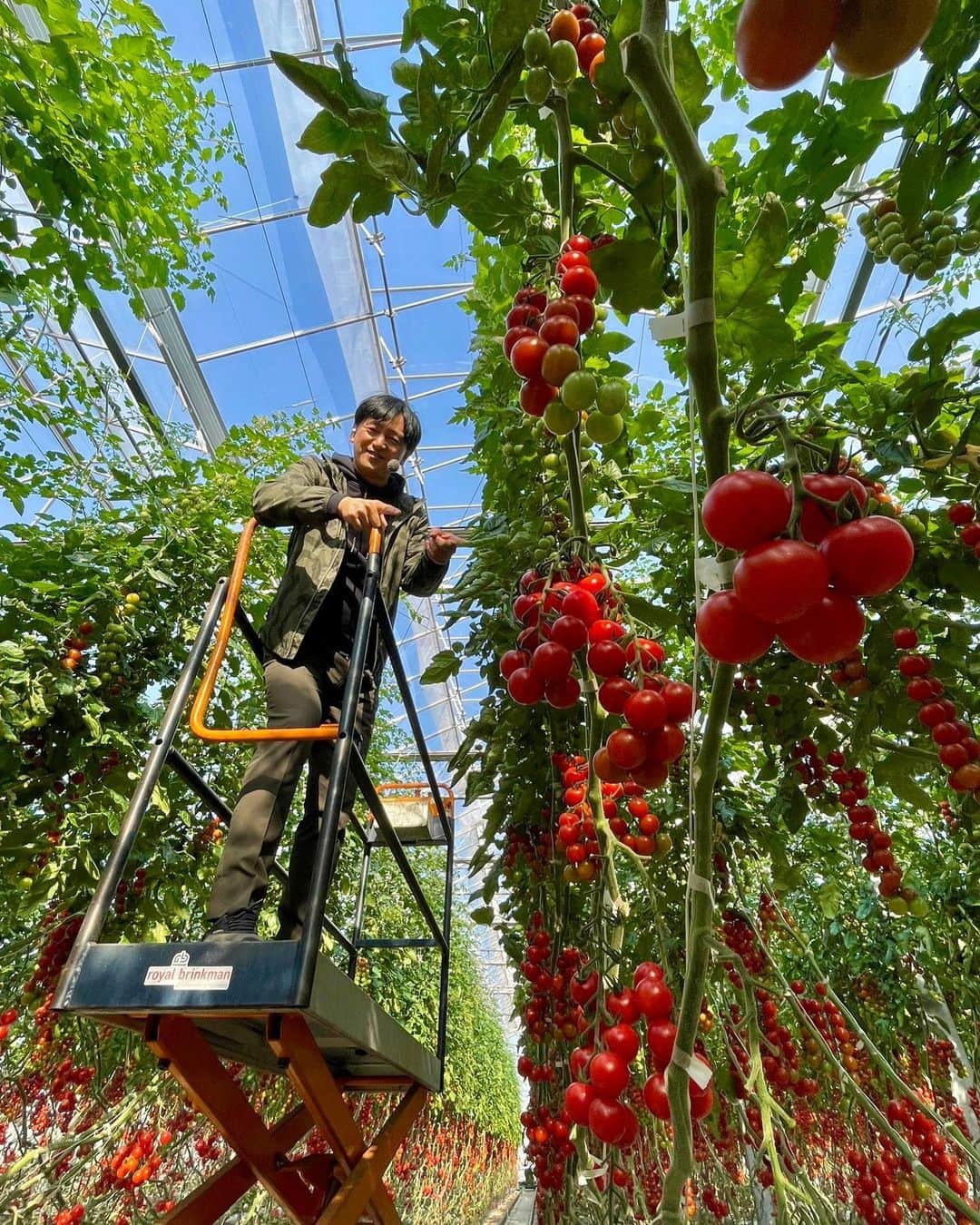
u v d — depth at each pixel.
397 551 1.82
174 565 2.97
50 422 3.01
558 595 1.09
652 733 0.80
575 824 1.38
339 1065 1.72
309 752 1.48
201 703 1.24
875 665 1.57
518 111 1.30
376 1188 1.37
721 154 1.87
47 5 2.25
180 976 0.93
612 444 1.91
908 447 1.42
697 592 0.57
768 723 1.90
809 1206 0.91
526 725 2.18
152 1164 2.84
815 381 1.70
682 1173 0.60
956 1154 2.14
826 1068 1.85
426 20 1.09
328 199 1.17
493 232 1.35
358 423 1.93
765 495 0.47
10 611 2.48
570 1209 1.53
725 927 2.13
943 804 2.42
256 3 4.37
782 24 0.34
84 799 2.45
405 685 1.71
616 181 1.10
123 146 2.69
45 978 2.53
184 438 3.79
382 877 5.49
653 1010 0.81
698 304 0.54
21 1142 2.96
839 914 3.62
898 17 0.33
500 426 2.18
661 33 0.55
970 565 1.47
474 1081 9.72
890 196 1.55
